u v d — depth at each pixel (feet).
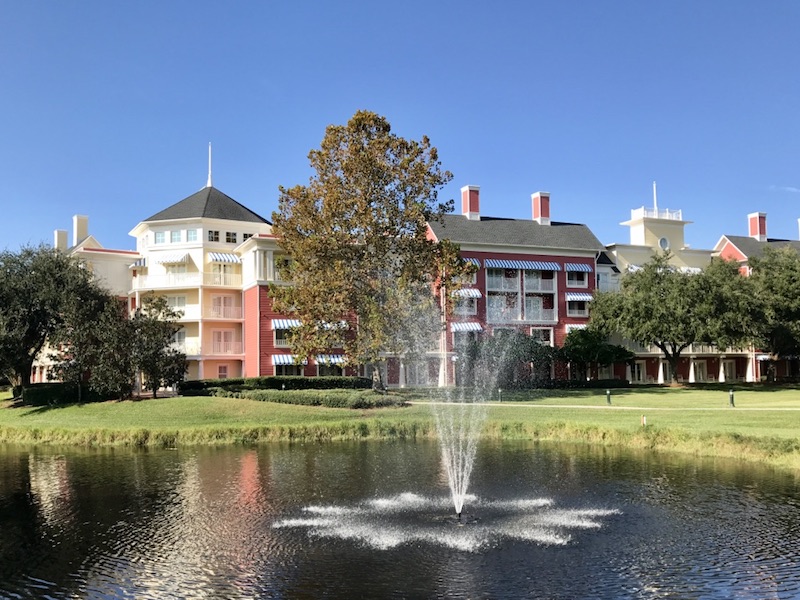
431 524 57.72
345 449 101.65
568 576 44.68
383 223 154.61
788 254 225.76
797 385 211.20
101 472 85.40
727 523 56.49
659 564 46.80
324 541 53.21
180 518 61.11
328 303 149.89
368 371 205.67
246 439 111.96
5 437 118.01
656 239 258.16
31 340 172.35
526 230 235.61
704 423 104.01
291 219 155.43
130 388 156.97
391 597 41.50
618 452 93.40
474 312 219.20
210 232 211.82
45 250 179.93
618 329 208.33
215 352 205.05
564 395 170.81
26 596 42.93
